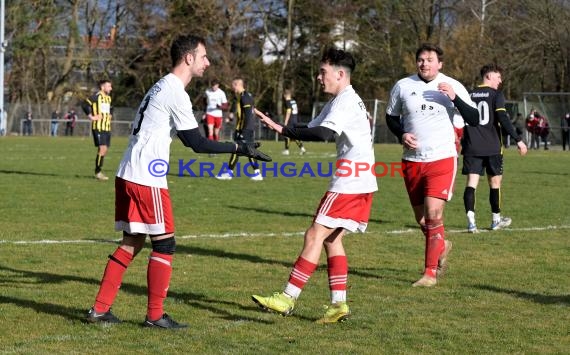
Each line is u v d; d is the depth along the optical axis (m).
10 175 25.38
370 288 9.77
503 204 18.98
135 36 75.12
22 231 13.80
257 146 7.97
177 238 13.33
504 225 15.16
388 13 74.75
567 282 10.10
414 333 7.68
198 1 71.50
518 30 64.81
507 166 33.41
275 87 75.69
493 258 11.78
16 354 6.84
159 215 7.70
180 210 17.08
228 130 64.56
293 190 21.70
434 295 9.40
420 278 10.36
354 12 73.75
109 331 7.66
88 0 75.06
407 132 10.38
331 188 8.43
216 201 18.83
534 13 64.19
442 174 10.17
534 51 64.50
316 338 7.49
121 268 7.98
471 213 14.38
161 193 7.71
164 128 7.75
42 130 72.56
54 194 19.80
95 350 7.02
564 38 63.09
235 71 72.06
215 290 9.48
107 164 31.08
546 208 18.20
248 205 18.12
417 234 14.10
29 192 20.19
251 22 74.06
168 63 73.06
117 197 7.89
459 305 8.89
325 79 8.52
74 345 7.17
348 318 8.24
